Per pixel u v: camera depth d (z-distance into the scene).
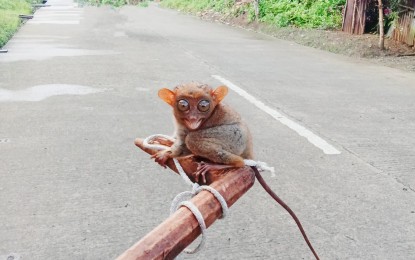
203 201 0.38
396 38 2.84
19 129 1.22
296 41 3.10
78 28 3.33
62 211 0.82
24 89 1.61
